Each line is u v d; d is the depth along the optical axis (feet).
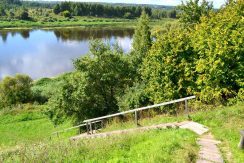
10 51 310.86
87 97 96.07
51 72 231.71
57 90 104.42
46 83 191.31
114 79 101.81
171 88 71.87
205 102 65.67
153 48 77.00
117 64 102.17
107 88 101.09
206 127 43.88
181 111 61.87
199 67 65.31
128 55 115.75
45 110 102.42
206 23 71.77
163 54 74.49
